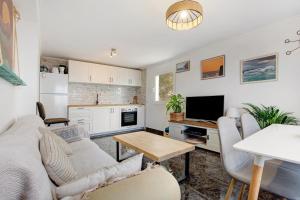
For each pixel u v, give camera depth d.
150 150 1.89
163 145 2.07
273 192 1.03
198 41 3.29
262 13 2.29
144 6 2.08
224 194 1.75
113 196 0.60
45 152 0.96
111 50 3.78
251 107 2.82
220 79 3.33
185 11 1.61
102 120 4.67
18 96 2.00
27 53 2.20
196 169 2.37
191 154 3.02
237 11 2.23
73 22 2.48
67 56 4.32
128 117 5.18
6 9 1.19
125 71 5.42
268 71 2.64
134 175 0.75
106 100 5.41
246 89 2.92
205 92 3.62
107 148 3.42
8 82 1.35
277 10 2.22
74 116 4.25
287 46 2.45
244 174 1.19
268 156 0.85
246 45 2.92
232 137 1.38
